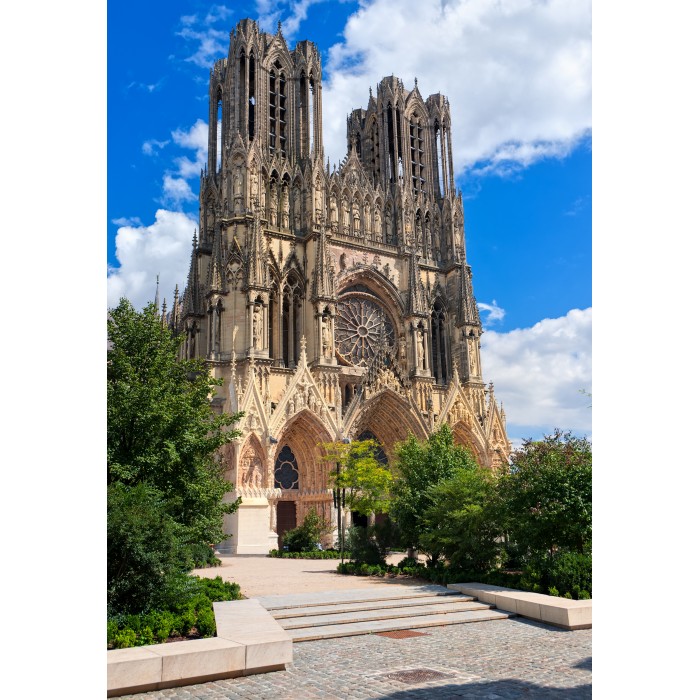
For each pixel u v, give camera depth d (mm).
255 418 69250
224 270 77875
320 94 94000
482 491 38656
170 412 29938
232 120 85562
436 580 36969
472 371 90750
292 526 76062
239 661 18469
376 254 89375
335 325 84875
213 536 32969
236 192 80500
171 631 21281
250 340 74188
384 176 98875
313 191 85062
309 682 17859
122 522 21812
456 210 97375
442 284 95625
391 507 45750
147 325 33844
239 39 89375
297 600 29422
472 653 21453
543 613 26875
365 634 24984
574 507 32562
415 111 103688
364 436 84312
